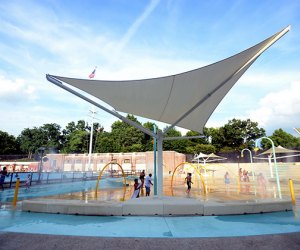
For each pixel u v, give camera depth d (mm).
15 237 4734
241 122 56094
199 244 4434
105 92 8305
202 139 61188
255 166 32812
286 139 57188
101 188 18766
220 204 7309
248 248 4234
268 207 7641
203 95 8852
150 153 50438
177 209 7109
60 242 4480
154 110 9922
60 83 7531
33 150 86000
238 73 8031
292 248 4227
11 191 15703
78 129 92000
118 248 4207
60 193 14961
